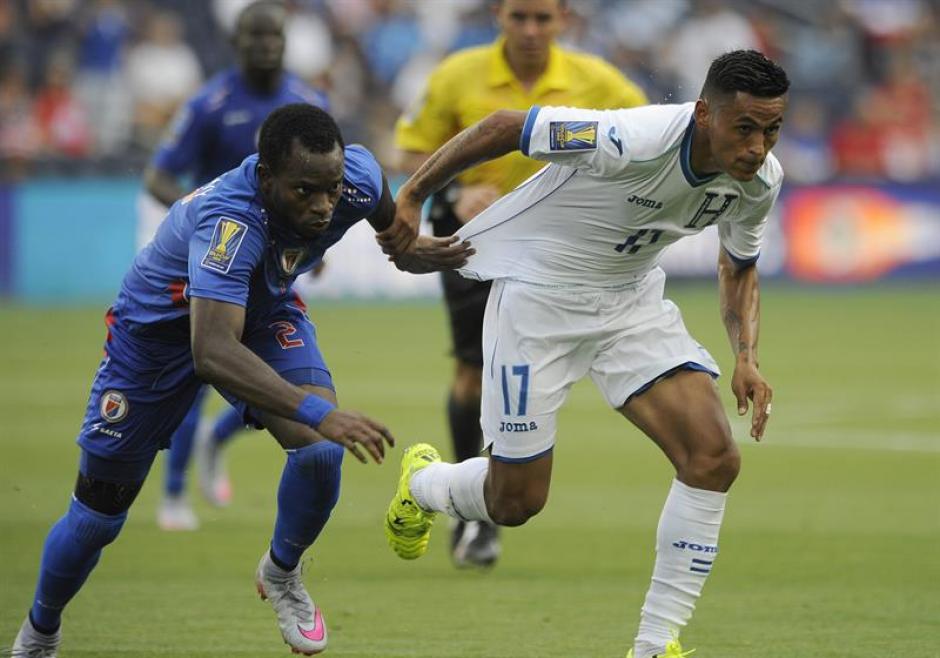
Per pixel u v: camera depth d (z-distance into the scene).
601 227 19.09
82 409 45.91
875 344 64.25
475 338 27.98
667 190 18.45
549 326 19.64
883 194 87.56
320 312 76.19
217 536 29.20
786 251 86.25
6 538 28.48
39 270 75.81
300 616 19.16
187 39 83.25
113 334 18.52
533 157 18.75
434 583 25.11
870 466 37.91
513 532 29.86
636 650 18.50
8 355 57.84
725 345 61.19
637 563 26.84
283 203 17.06
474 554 25.73
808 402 48.81
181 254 17.89
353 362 58.12
